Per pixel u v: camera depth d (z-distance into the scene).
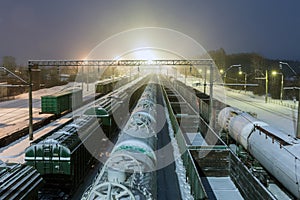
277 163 14.71
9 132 30.42
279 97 74.31
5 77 75.00
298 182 12.63
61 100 40.78
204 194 11.84
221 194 16.06
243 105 59.59
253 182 13.48
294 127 37.91
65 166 15.01
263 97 76.88
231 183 17.59
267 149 16.25
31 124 27.73
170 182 17.83
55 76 91.50
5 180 10.97
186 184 17.53
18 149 24.70
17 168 12.34
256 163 18.55
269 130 18.47
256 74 92.06
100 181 10.66
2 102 59.09
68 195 15.16
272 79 83.12
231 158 18.12
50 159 15.02
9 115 42.12
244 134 20.50
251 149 18.88
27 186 11.31
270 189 16.06
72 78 102.44
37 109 49.09
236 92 90.38
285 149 14.76
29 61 27.56
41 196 14.60
